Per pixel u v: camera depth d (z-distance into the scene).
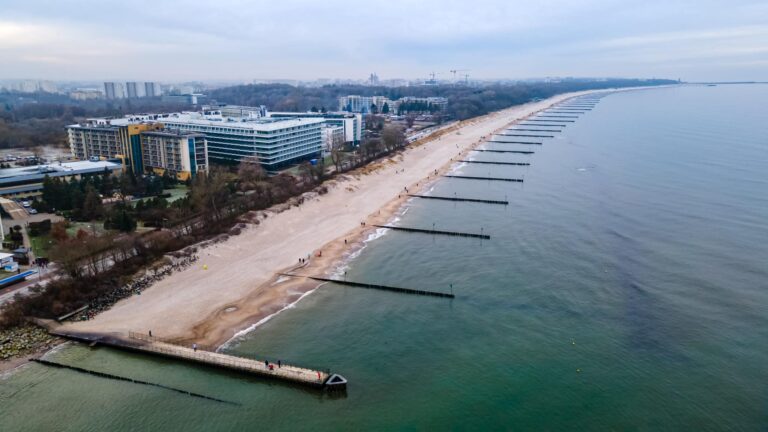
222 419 85.19
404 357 103.62
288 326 115.19
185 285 133.50
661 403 89.62
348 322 117.56
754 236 170.38
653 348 105.94
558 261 152.62
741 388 93.31
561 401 90.31
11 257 134.75
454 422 85.44
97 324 111.94
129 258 141.88
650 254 156.12
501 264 151.88
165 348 102.94
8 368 96.94
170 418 85.06
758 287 132.88
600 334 111.38
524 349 106.25
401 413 87.44
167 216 177.62
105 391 91.50
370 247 167.75
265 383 95.00
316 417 86.31
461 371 98.88
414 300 129.12
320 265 151.25
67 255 124.81
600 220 191.62
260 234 173.12
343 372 98.31
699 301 125.56
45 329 109.62
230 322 116.06
